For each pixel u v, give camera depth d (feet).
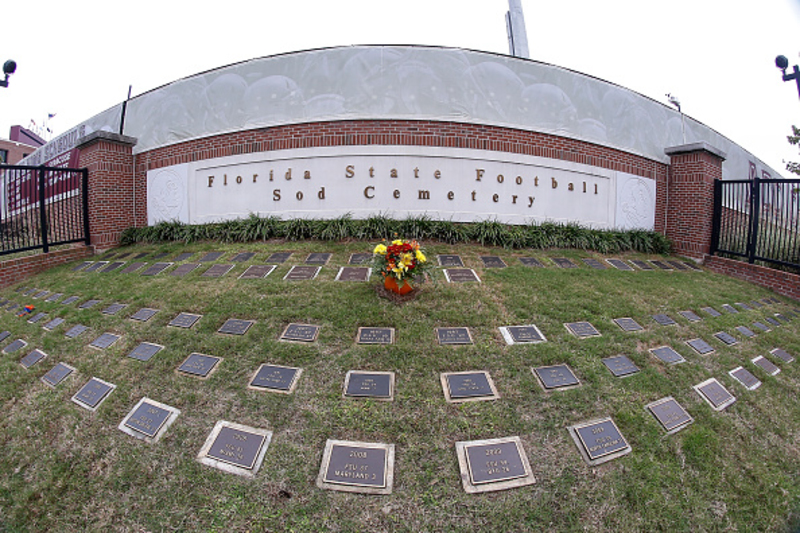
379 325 14.06
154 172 32.86
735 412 11.71
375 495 8.20
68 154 42.47
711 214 31.78
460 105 28.19
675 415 10.96
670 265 27.17
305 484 8.41
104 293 18.43
